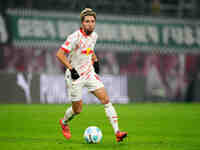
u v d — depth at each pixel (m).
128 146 25.41
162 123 45.81
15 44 91.75
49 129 37.62
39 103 88.19
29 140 28.91
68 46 25.22
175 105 87.00
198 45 105.06
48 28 94.56
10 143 27.02
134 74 99.50
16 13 92.81
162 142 28.33
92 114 58.47
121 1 110.19
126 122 46.91
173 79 101.50
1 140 28.92
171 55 102.56
